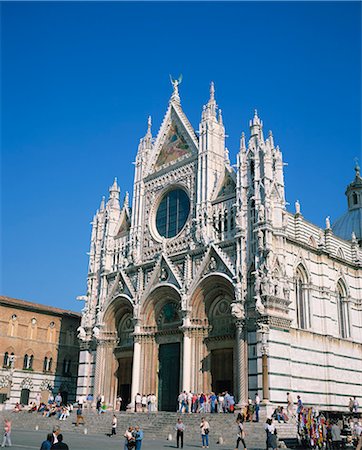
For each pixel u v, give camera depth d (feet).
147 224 214.69
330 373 171.73
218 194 189.26
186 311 178.50
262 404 145.48
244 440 120.67
